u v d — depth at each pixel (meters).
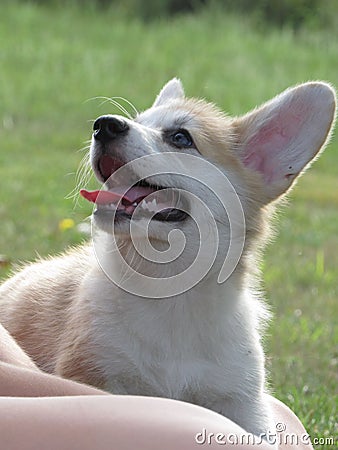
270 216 6.05
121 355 5.38
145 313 5.45
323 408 7.12
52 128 18.30
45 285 6.24
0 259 10.12
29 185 14.35
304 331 9.12
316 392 7.58
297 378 7.91
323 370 8.25
